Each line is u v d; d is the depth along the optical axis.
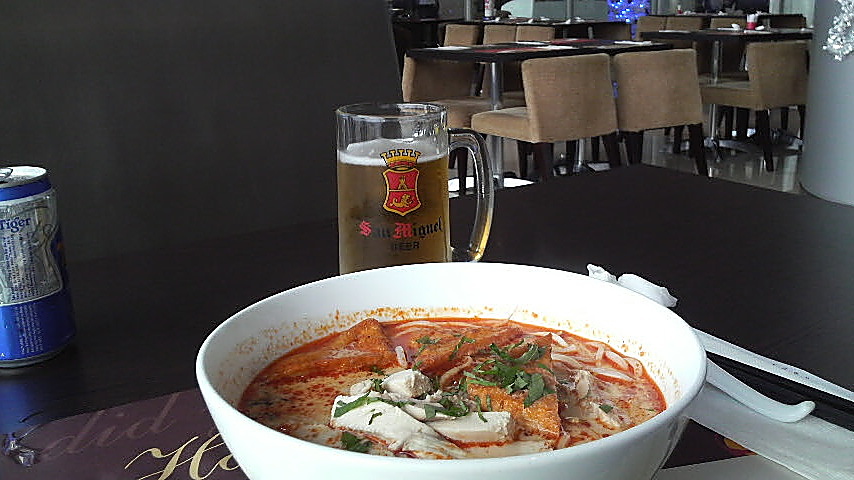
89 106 1.30
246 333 0.47
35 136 1.25
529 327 0.54
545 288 0.54
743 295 0.78
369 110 0.76
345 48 1.54
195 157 1.40
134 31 1.34
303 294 0.51
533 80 3.69
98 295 0.80
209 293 0.80
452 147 0.82
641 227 1.01
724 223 1.03
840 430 0.50
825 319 0.72
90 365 0.64
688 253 0.91
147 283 0.83
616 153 4.15
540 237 0.97
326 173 1.54
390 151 0.69
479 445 0.38
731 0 8.37
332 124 1.53
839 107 3.97
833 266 0.86
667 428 0.33
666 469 0.47
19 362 0.63
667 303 0.73
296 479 0.32
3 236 0.61
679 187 1.21
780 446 0.49
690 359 0.41
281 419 0.42
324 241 0.97
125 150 1.33
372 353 0.48
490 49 4.20
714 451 0.49
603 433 0.40
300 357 0.48
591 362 0.48
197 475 0.48
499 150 4.11
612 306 0.50
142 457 0.50
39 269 0.63
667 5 9.02
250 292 0.80
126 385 0.61
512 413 0.39
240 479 0.48
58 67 1.27
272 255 0.92
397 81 1.60
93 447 0.52
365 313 0.54
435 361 0.46
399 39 7.24
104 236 1.32
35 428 0.54
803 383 0.57
